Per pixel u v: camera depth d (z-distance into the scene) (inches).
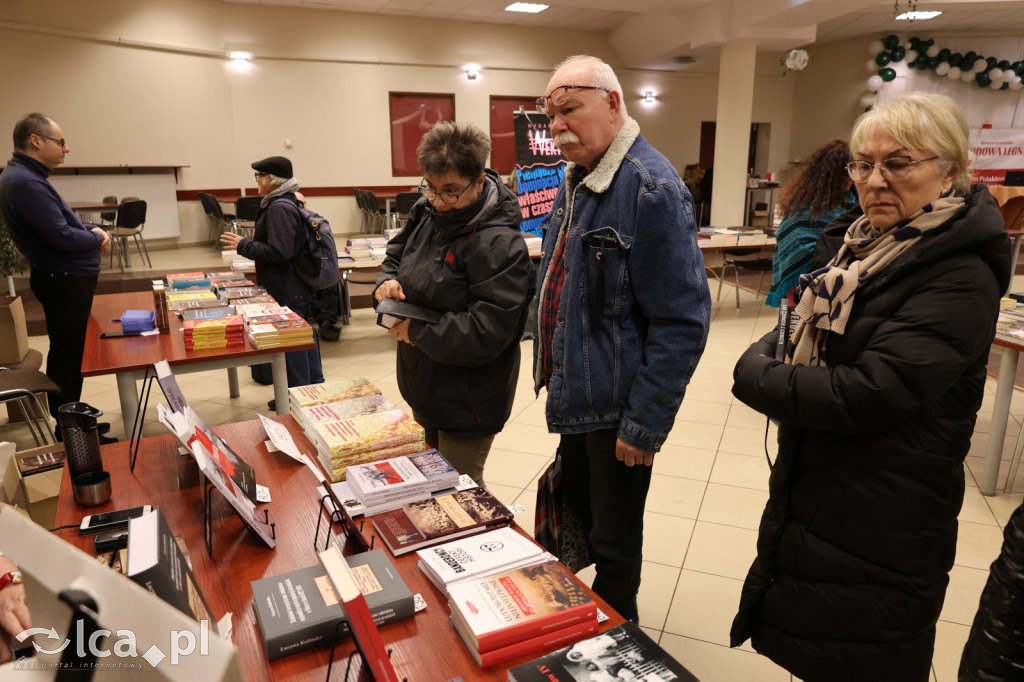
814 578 53.1
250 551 51.8
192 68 398.6
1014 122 501.4
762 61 564.7
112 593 20.2
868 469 49.5
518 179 198.2
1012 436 146.2
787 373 51.1
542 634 41.5
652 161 61.5
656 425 61.6
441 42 471.2
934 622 52.4
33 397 111.1
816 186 114.4
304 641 40.6
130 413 103.1
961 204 46.1
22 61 337.1
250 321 118.1
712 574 97.3
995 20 452.8
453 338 73.5
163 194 386.9
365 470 60.2
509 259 73.7
